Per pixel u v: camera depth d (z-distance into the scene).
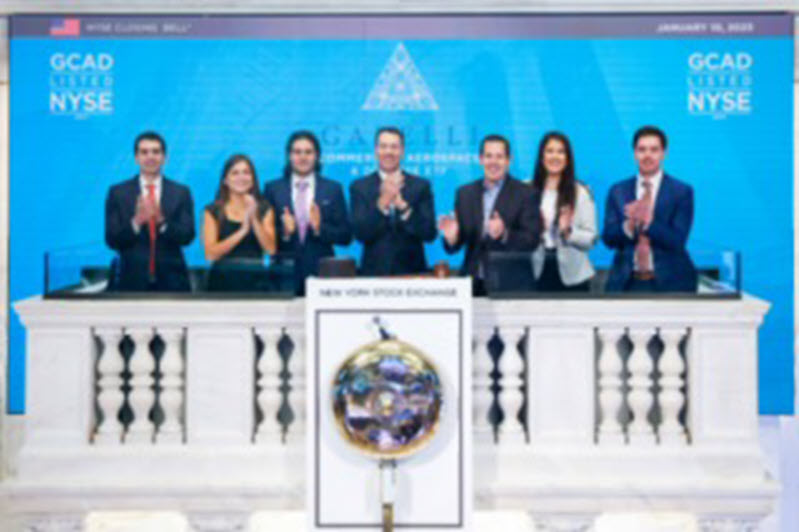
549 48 7.52
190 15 7.52
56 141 7.54
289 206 7.58
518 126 7.54
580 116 7.54
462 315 3.74
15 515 5.21
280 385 4.95
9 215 7.54
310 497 3.77
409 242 7.61
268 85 7.55
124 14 7.52
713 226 7.54
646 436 4.89
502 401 4.91
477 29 7.52
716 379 4.84
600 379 4.95
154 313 4.85
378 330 3.75
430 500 3.76
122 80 7.53
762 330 7.55
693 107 7.51
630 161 7.54
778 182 7.51
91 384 4.92
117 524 4.32
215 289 4.95
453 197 7.59
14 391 7.51
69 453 4.85
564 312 4.82
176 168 7.57
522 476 4.85
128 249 7.52
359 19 7.52
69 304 4.83
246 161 7.55
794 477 6.76
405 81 7.55
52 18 7.49
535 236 7.53
